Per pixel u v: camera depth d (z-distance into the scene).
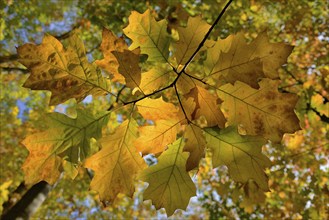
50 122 0.53
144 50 0.55
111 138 0.55
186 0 2.58
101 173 0.55
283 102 0.54
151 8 2.58
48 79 0.52
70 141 0.53
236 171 0.56
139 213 4.68
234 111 0.55
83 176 3.88
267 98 0.55
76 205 4.48
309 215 2.39
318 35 2.71
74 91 0.53
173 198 0.57
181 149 0.57
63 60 0.53
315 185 2.28
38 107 4.36
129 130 0.55
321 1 2.81
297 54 2.92
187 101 0.54
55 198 4.26
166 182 0.57
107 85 0.54
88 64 0.54
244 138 0.55
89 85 0.54
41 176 0.52
